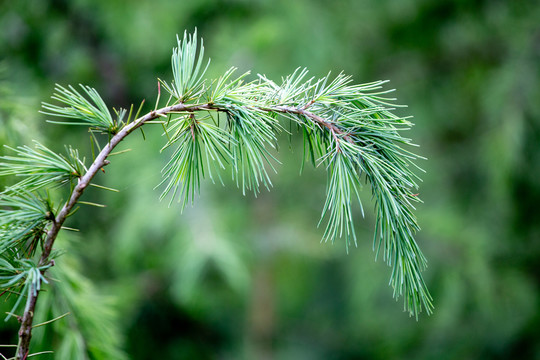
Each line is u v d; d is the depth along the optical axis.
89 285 1.59
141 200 3.21
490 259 4.59
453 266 4.44
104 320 1.51
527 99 4.30
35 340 1.35
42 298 1.38
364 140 1.06
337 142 1.02
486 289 4.37
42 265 0.96
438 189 5.09
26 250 1.00
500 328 4.64
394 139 1.05
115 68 3.79
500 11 4.54
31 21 3.61
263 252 4.55
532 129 4.37
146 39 3.80
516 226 4.69
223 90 1.00
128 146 3.28
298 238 4.61
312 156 1.08
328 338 6.59
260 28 3.28
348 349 6.07
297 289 6.28
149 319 3.18
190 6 3.72
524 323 4.57
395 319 5.50
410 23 4.71
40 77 3.61
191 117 1.00
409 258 1.01
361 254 4.91
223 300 3.73
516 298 4.49
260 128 0.99
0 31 3.55
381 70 4.93
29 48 3.63
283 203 4.82
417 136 5.13
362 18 4.68
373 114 1.09
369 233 4.79
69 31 3.73
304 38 3.72
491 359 4.70
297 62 3.63
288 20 3.69
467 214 4.84
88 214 3.31
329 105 1.06
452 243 4.50
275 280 5.52
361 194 4.43
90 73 3.79
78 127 3.37
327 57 3.99
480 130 4.93
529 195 4.57
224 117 2.32
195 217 3.29
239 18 3.63
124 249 3.15
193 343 3.24
